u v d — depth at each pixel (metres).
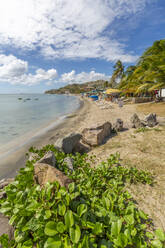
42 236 1.66
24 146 7.96
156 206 2.79
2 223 2.20
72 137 6.21
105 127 7.63
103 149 6.16
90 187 3.03
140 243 1.92
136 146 5.87
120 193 3.05
